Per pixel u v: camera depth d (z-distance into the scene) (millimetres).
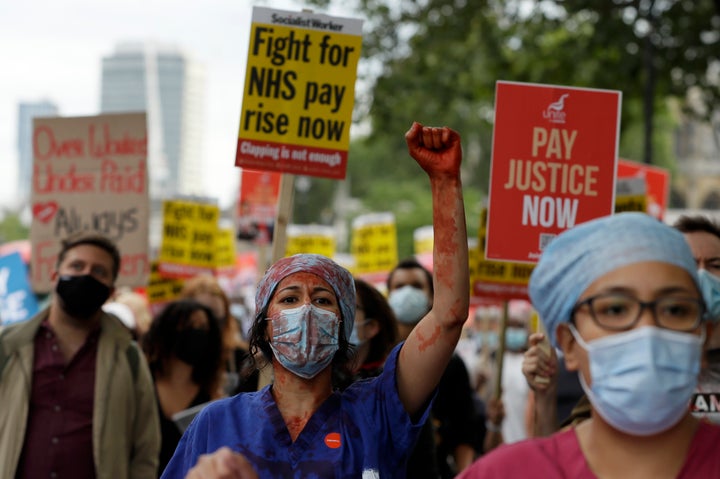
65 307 4867
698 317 2139
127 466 4992
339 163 5074
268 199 10422
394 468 3182
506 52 15055
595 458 2201
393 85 15289
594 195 4617
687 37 14211
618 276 2135
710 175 74875
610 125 4637
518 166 4629
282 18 5148
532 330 7594
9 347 4875
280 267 3246
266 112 5113
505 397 8906
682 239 2180
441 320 3188
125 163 6797
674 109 41594
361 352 5105
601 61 14453
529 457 2238
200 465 2361
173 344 5730
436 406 5871
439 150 3240
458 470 5887
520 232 4617
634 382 2076
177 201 9594
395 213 53344
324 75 5121
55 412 4844
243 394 3219
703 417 3602
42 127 6863
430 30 15109
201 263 9617
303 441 3074
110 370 4953
